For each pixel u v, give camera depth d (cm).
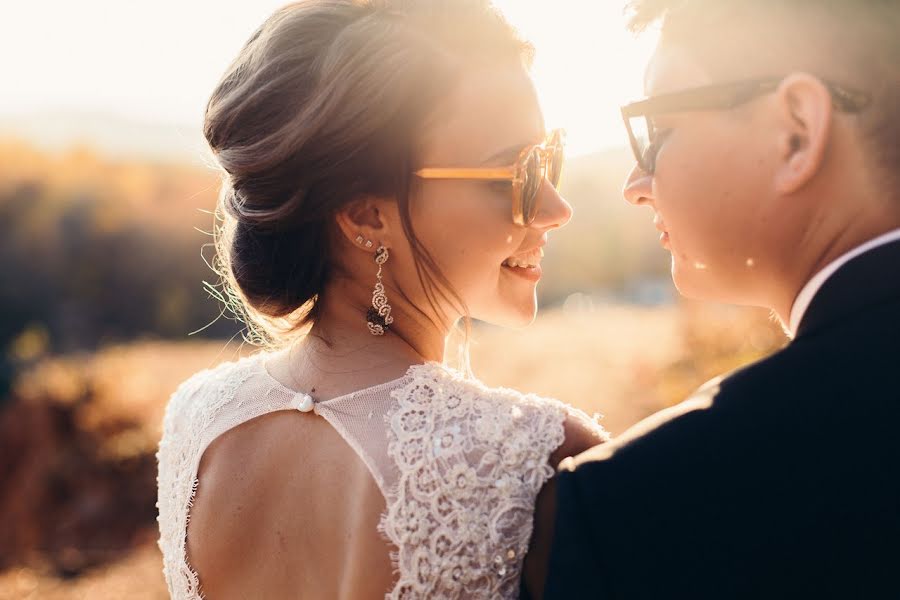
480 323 2123
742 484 109
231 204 164
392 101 146
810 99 119
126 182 5134
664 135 138
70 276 4712
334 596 137
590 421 145
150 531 1014
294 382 155
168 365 1941
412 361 154
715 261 134
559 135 172
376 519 133
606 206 4197
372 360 152
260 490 148
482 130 153
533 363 1252
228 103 157
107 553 923
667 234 152
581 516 114
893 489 103
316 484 142
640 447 116
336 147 147
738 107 127
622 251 4191
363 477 136
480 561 131
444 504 132
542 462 135
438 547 131
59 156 5334
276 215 152
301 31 152
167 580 166
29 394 1438
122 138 7419
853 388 108
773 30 124
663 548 110
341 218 155
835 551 104
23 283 4681
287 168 150
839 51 119
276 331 173
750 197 127
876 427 106
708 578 108
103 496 1132
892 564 102
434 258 157
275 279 159
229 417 156
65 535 1042
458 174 152
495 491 133
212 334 4453
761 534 107
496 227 157
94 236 4809
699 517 109
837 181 121
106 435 1315
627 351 1173
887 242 115
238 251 163
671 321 1527
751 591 106
